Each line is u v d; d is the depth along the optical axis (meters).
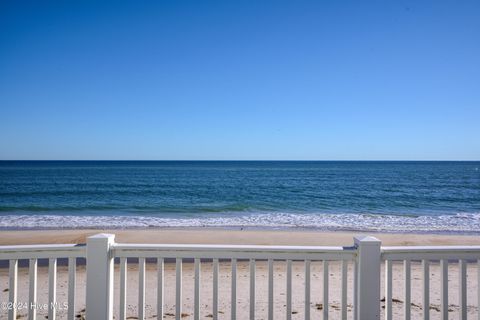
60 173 66.50
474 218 19.61
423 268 2.74
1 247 2.61
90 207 23.92
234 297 2.73
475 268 8.09
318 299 5.55
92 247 2.65
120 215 20.67
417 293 5.99
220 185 42.41
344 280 2.72
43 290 6.22
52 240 12.59
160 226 16.39
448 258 2.73
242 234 13.78
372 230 15.72
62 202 26.47
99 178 53.69
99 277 2.65
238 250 2.73
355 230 15.69
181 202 26.94
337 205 25.75
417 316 4.73
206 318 4.66
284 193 33.72
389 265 2.71
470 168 98.12
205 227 16.20
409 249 2.71
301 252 2.73
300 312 4.90
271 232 14.29
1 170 77.94
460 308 2.74
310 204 26.17
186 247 2.73
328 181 49.75
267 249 2.73
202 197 30.23
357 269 2.72
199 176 60.34
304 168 99.31
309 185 42.88
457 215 20.88
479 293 2.76
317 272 7.67
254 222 17.86
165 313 4.83
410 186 41.75
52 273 2.67
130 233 13.85
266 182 47.53
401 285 6.57
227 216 20.33
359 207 24.77
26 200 27.55
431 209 23.86
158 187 39.19
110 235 2.73
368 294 2.66
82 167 101.12
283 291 6.11
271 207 24.58
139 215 20.77
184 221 18.00
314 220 18.70
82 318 4.43
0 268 8.34
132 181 47.94
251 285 2.73
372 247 2.66
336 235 13.71
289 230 15.53
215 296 2.73
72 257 2.71
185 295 5.80
